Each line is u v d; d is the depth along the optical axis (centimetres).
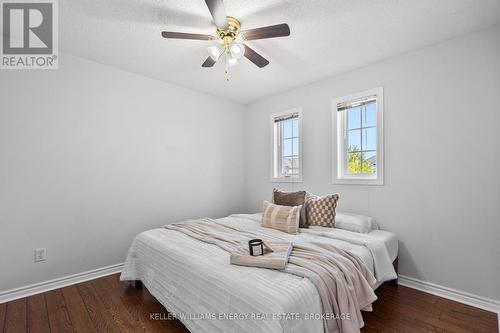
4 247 219
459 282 216
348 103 294
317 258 163
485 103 205
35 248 234
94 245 269
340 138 306
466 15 191
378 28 209
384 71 265
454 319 187
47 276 240
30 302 214
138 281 238
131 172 297
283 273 144
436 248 229
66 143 252
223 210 396
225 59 265
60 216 248
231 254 165
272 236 224
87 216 265
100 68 276
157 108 322
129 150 296
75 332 174
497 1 174
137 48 244
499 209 198
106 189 278
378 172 266
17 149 226
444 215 225
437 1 176
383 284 245
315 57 260
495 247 200
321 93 321
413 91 244
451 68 223
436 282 229
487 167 204
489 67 204
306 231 242
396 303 210
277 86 345
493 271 200
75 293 230
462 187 216
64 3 179
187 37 191
